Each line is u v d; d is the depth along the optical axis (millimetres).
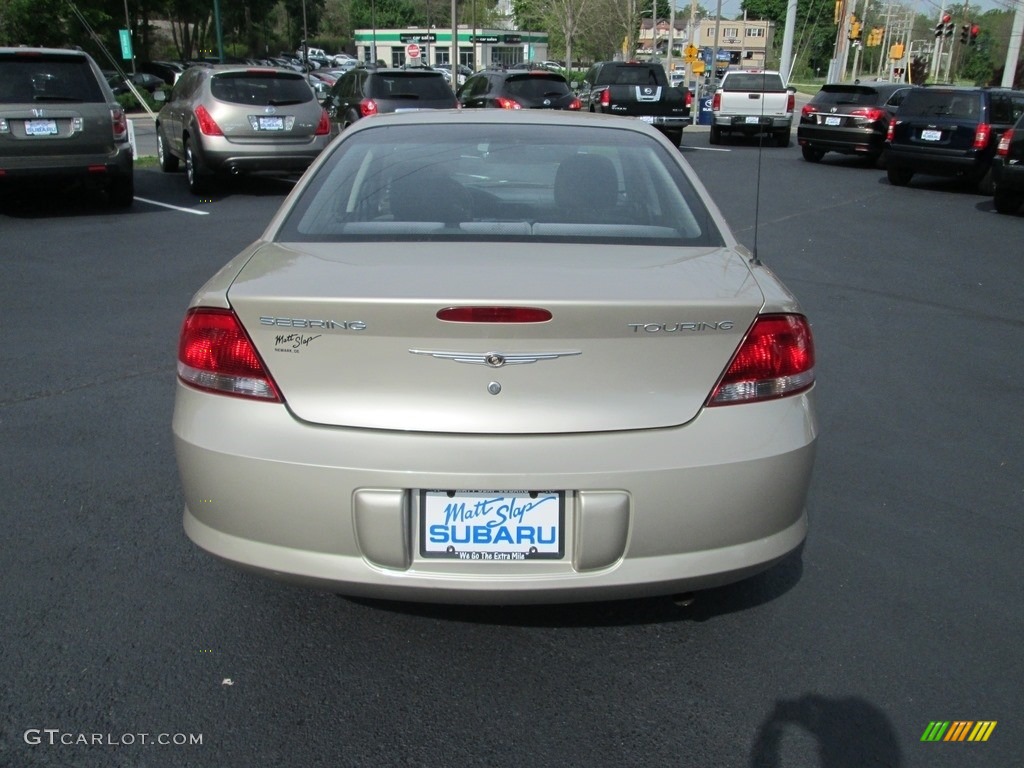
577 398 2480
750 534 2613
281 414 2525
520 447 2461
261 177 15273
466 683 2822
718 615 3195
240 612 3160
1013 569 3533
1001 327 7090
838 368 6023
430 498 2496
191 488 2648
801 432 2645
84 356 5871
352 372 2484
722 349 2555
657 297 2508
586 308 2412
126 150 11078
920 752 2559
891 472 4418
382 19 89625
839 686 2832
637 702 2748
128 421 4816
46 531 3664
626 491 2484
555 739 2588
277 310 2490
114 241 9586
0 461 4301
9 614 3104
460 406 2463
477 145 3566
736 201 13742
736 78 22969
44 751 2492
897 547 3691
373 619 3137
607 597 2584
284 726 2617
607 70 21781
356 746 2545
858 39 37344
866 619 3188
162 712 2660
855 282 8578
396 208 3193
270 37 71438
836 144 18953
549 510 2508
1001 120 15406
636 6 51438
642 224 3170
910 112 15703
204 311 2625
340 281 2592
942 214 12961
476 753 2529
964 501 4113
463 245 2941
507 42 65938
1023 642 3068
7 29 38625
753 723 2666
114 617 3109
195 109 12617
